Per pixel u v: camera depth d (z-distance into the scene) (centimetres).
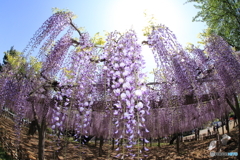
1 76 438
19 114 415
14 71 432
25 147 559
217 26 748
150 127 455
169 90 363
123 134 226
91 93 364
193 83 361
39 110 477
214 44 469
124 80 255
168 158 743
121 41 304
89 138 941
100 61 365
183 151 864
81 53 369
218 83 432
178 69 349
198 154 701
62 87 373
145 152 913
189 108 426
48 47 370
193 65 403
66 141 349
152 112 409
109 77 311
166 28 357
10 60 456
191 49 482
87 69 359
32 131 528
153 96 392
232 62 441
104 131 495
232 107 489
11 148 462
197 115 457
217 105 540
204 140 1152
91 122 455
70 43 398
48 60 379
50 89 402
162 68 341
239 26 693
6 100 413
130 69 260
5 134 525
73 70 358
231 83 428
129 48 286
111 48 326
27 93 407
